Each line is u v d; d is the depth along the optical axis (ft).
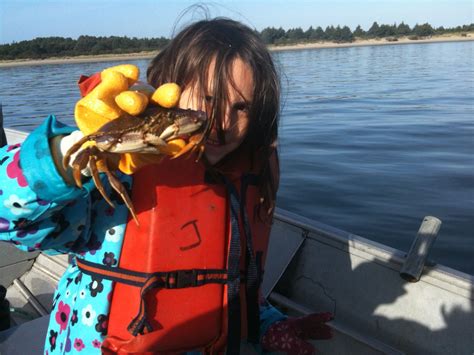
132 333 4.70
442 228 19.98
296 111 54.24
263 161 5.68
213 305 5.11
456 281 6.86
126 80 3.73
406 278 7.18
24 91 85.66
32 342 7.84
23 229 4.21
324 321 6.31
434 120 44.98
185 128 3.70
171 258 4.83
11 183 3.86
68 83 98.48
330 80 91.35
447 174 27.02
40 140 3.87
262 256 5.92
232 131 5.08
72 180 3.89
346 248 8.01
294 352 5.94
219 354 5.36
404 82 83.25
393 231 20.02
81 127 3.60
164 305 4.84
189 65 4.94
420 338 7.12
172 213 4.83
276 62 6.06
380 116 48.73
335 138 37.83
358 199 23.58
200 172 5.01
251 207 5.63
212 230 5.06
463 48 195.62
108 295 4.78
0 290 8.70
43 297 10.36
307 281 8.46
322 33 307.58
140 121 3.56
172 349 4.97
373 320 7.60
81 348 4.83
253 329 5.62
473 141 35.17
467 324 6.73
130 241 4.78
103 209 4.84
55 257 11.11
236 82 4.90
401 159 30.68
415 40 317.22
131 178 4.87
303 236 8.66
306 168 29.01
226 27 5.18
